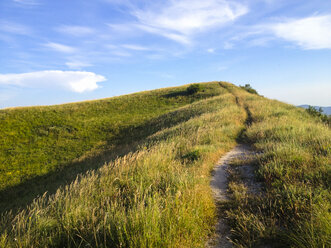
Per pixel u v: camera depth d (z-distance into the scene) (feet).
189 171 21.12
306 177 15.90
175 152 30.07
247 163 23.98
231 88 169.27
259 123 46.93
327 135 25.18
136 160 24.02
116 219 11.74
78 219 12.39
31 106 141.38
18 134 91.30
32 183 53.93
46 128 98.94
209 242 11.19
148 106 145.59
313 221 10.48
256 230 11.02
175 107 136.87
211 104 91.35
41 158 71.10
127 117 118.73
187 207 12.99
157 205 12.62
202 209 13.43
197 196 14.92
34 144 83.30
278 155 21.49
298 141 26.30
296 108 73.41
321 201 12.05
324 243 8.94
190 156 27.71
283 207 12.91
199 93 162.81
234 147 35.58
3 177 57.62
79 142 86.63
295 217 11.57
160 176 19.20
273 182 16.88
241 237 11.16
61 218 13.16
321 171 16.08
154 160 24.04
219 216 13.91
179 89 189.88
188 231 11.31
